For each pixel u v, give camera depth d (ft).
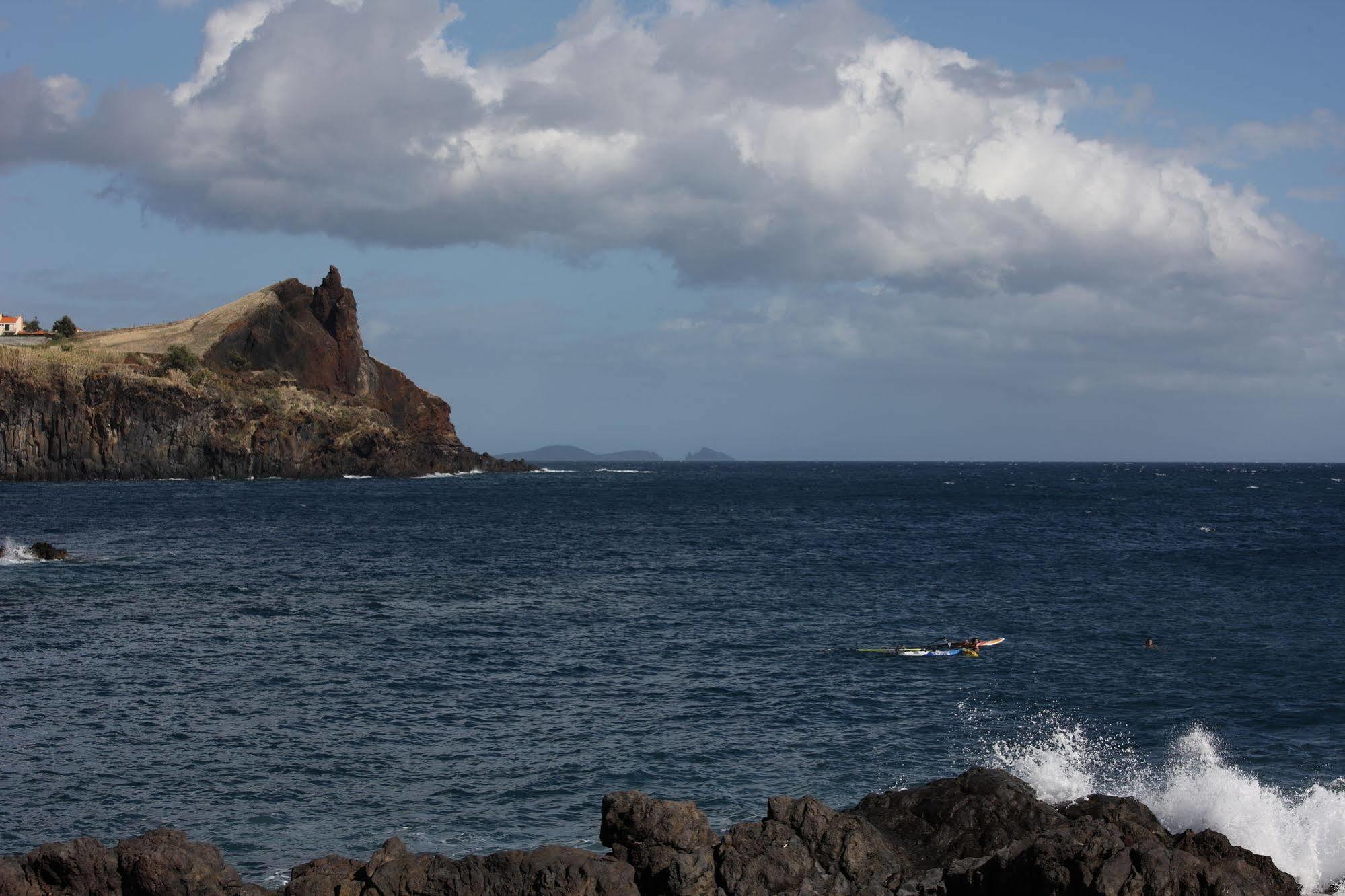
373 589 186.39
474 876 54.85
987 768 68.80
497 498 511.81
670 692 112.57
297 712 103.71
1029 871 53.93
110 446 590.55
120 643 135.44
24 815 76.89
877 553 260.83
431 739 95.04
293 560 231.50
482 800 80.07
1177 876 50.90
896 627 152.46
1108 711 106.01
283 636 141.79
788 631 148.36
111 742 93.45
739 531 324.39
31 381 573.74
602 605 171.12
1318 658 130.62
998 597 184.65
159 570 208.23
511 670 122.42
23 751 90.74
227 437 622.95
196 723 99.45
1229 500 543.39
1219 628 152.76
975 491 652.89
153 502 423.23
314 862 58.54
